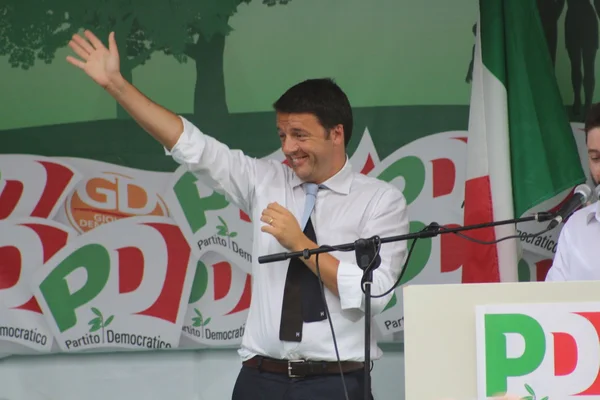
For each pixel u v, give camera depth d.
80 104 14.13
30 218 13.89
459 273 13.97
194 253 14.02
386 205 10.55
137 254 13.97
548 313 7.33
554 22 14.41
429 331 7.41
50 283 13.83
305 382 10.12
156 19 14.28
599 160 9.16
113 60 10.12
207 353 14.07
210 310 14.00
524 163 13.09
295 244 9.73
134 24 14.27
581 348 7.30
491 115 13.16
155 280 13.96
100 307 13.88
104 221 13.98
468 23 14.28
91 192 14.00
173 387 13.99
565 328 7.31
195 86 14.27
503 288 7.39
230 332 13.98
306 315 10.11
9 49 14.16
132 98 10.18
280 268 10.34
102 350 13.85
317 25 14.31
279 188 10.77
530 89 13.25
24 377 13.82
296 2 14.31
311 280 10.23
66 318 13.82
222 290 14.02
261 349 10.27
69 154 14.05
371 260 8.90
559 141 13.19
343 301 9.88
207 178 10.71
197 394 13.99
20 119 14.09
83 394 13.89
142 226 13.99
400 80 14.27
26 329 13.75
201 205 14.05
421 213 14.13
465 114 14.23
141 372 13.98
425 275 14.02
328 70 14.28
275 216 9.82
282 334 10.09
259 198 10.75
